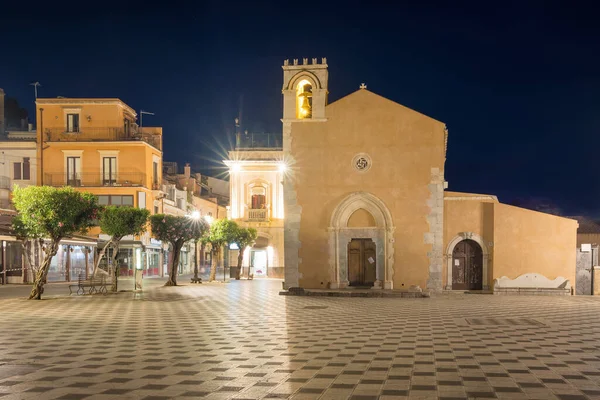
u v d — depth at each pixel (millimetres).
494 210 30656
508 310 19984
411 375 8930
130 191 46656
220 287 33906
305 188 28922
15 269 36031
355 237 28594
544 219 30375
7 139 48500
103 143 47188
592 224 40156
